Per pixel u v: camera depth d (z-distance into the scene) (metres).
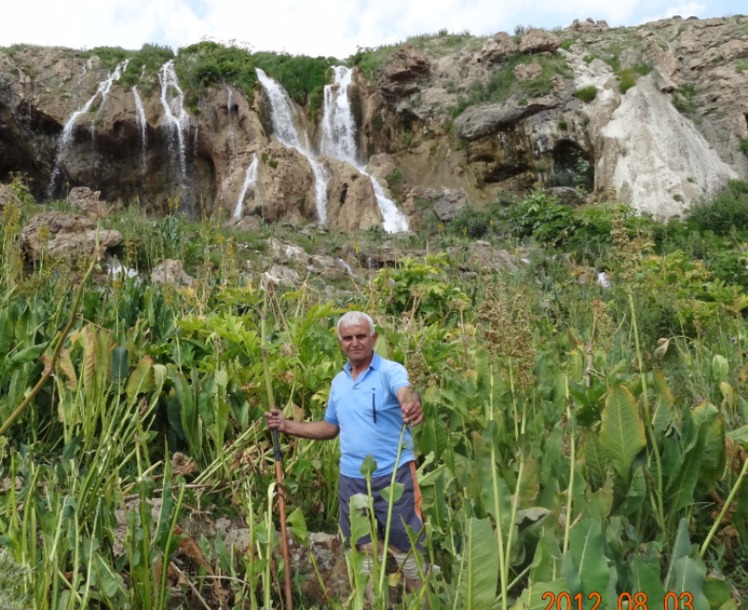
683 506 3.27
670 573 2.33
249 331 4.65
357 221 19.73
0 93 20.86
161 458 4.26
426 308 7.42
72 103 21.47
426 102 23.78
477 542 2.27
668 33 26.88
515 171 22.00
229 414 4.31
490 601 2.25
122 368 4.17
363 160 24.95
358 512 2.48
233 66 23.31
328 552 3.20
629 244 3.45
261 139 21.62
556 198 19.16
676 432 3.42
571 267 11.43
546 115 21.75
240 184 19.94
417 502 2.75
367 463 2.49
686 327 8.09
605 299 9.07
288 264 11.74
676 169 20.19
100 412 3.98
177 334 4.95
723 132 22.81
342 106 25.17
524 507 2.89
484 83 23.80
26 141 21.20
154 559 2.64
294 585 3.02
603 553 2.27
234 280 6.75
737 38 25.39
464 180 22.31
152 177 21.84
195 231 13.10
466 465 3.36
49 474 3.29
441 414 4.23
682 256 10.42
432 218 19.80
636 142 20.83
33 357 3.71
